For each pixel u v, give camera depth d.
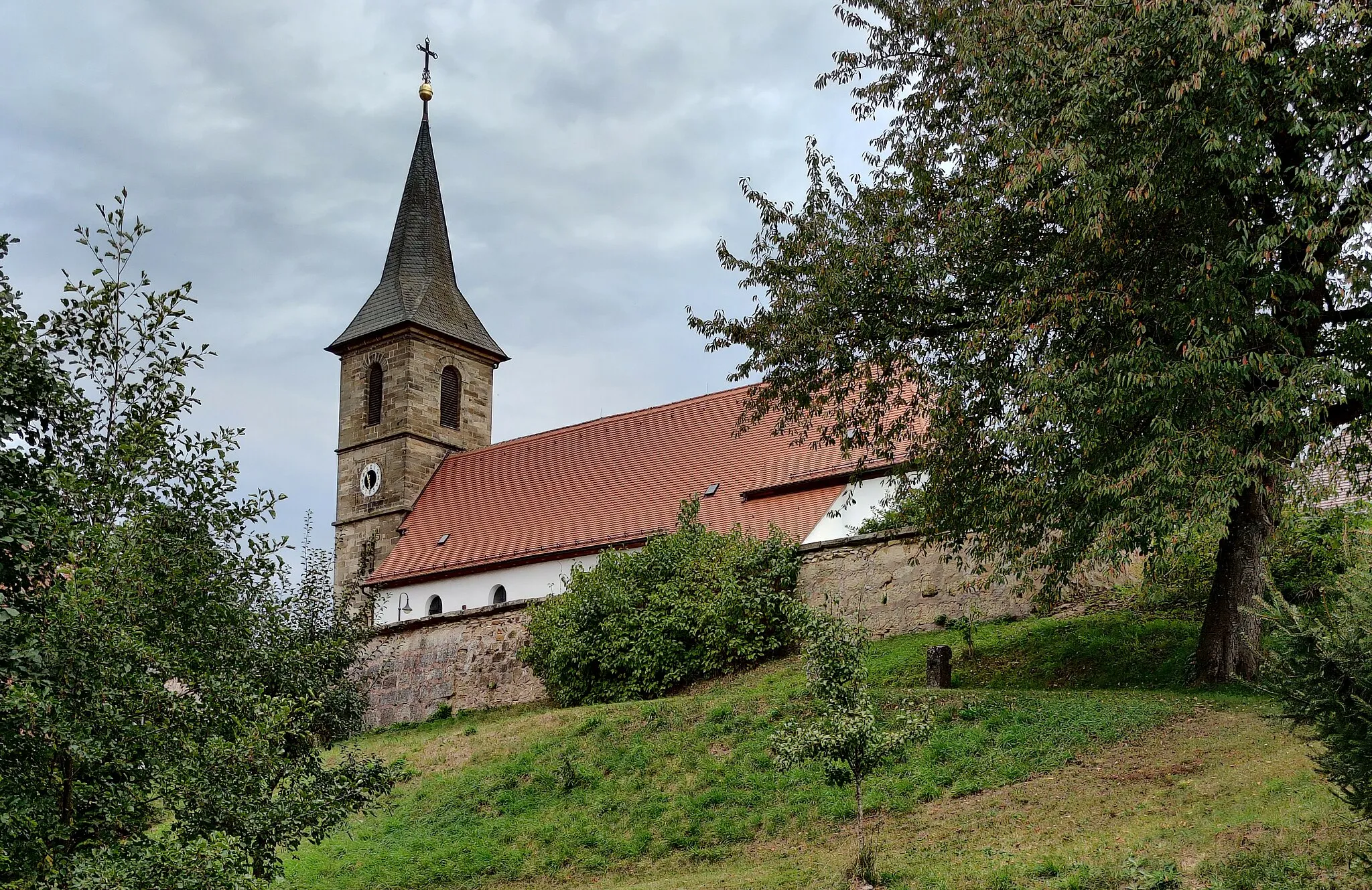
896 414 30.23
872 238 19.58
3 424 9.62
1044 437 17.09
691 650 25.53
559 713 23.19
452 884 16.56
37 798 9.30
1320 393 15.63
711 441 38.53
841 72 20.42
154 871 9.18
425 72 53.88
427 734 26.33
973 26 18.30
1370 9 15.43
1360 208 15.50
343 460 49.81
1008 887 12.00
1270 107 16.00
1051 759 15.95
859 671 14.45
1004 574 19.83
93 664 9.57
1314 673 9.66
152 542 10.39
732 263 21.05
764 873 14.52
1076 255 17.39
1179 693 17.80
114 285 10.68
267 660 11.98
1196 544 20.58
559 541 38.31
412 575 41.59
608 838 16.94
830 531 31.89
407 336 48.91
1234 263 16.02
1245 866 11.07
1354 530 12.48
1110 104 16.33
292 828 10.80
